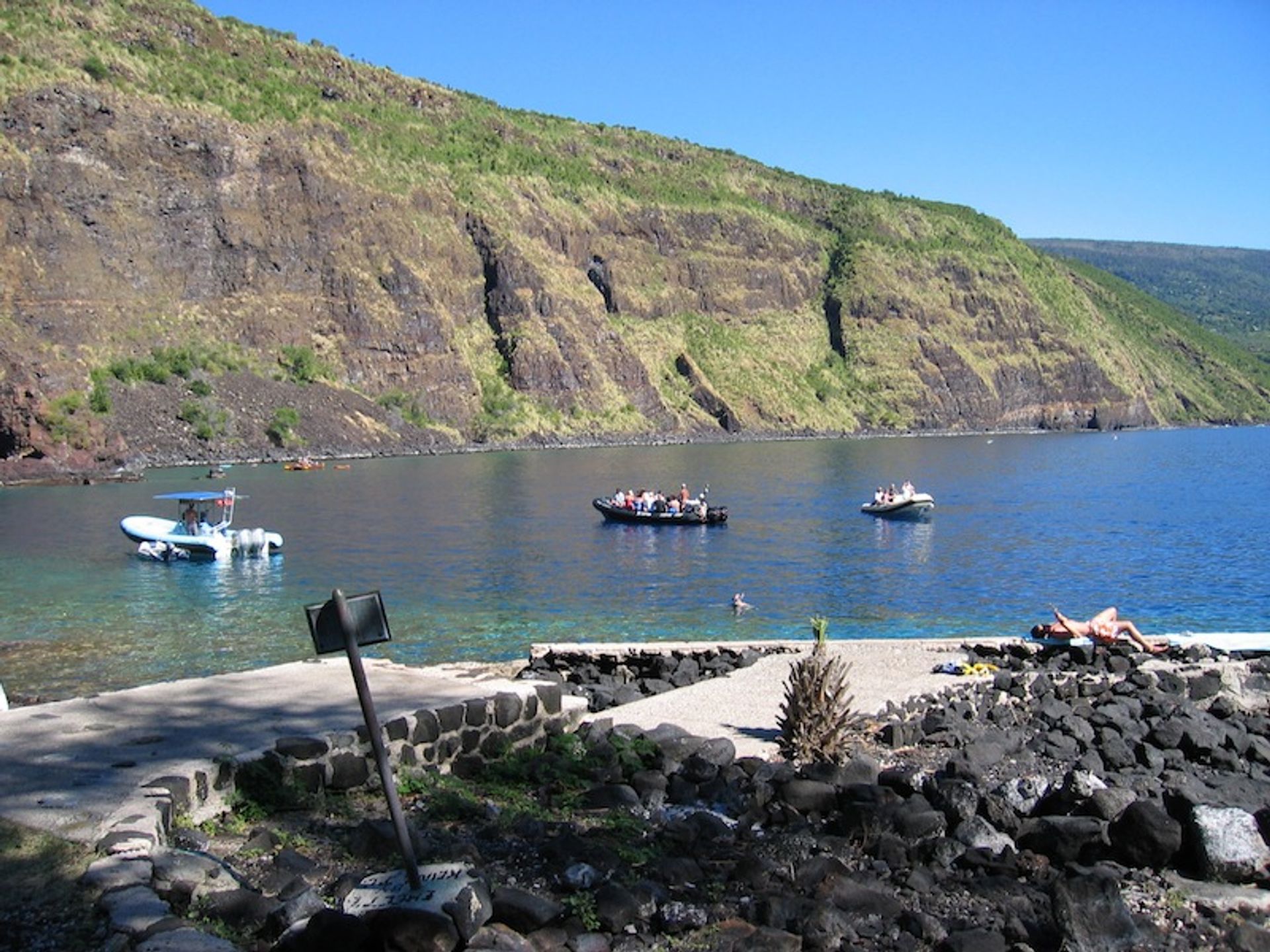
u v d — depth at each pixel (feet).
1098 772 47.16
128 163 466.29
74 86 454.81
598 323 648.38
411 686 48.39
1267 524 204.13
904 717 54.70
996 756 47.19
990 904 31.99
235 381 461.78
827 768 42.68
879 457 476.95
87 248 441.68
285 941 26.27
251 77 595.88
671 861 32.99
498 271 618.03
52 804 32.76
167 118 486.38
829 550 168.25
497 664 80.02
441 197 616.39
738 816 39.83
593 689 67.46
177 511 232.53
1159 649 71.61
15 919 26.58
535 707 47.62
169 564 154.51
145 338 447.01
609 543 177.68
